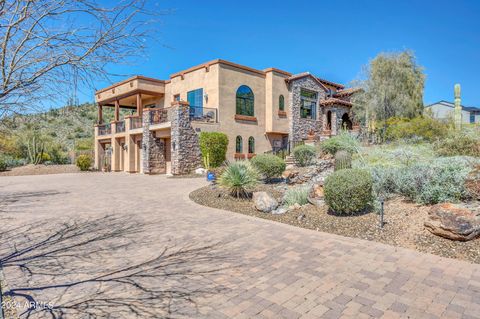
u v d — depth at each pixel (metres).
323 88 27.05
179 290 3.74
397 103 22.70
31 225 7.05
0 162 24.84
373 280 3.99
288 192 9.88
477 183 6.51
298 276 4.14
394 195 7.84
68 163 31.14
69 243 5.70
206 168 18.55
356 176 7.04
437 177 7.02
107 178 18.73
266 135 23.00
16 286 3.87
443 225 5.34
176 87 23.08
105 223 7.23
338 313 3.20
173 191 12.54
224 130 20.28
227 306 3.35
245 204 9.48
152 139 21.02
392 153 12.03
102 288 3.80
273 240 5.82
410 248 5.23
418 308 3.29
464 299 3.47
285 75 23.88
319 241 5.71
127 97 25.11
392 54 24.28
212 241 5.79
